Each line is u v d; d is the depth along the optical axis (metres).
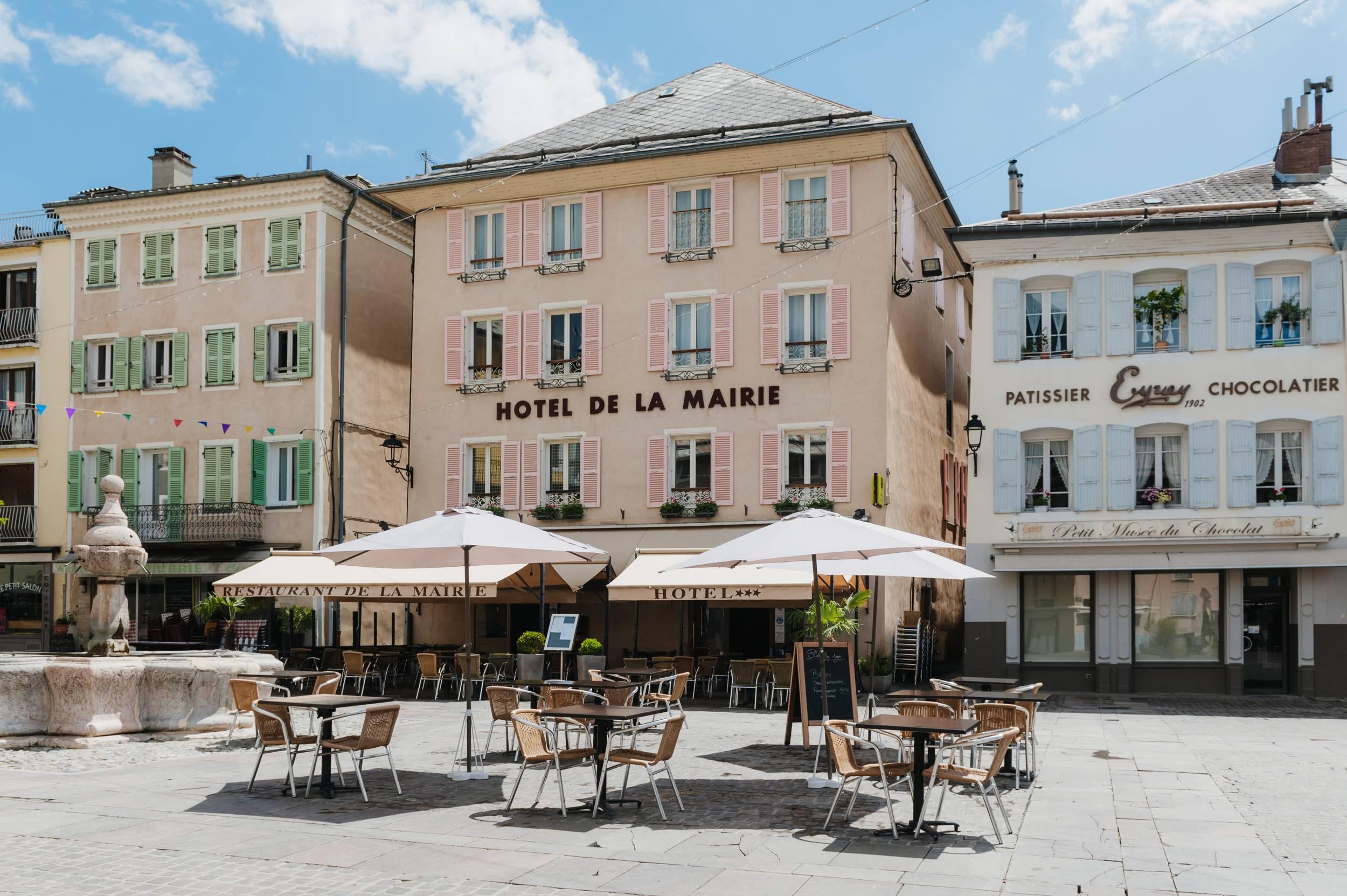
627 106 32.97
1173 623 25.12
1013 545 25.22
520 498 30.22
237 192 33.09
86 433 34.34
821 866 8.59
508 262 30.92
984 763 14.32
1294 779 13.05
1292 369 24.38
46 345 35.16
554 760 10.73
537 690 18.47
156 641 32.47
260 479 32.06
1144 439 25.36
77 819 10.17
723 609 28.42
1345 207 24.20
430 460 31.28
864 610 26.50
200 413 33.12
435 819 10.29
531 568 25.58
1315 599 24.17
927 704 11.58
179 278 33.75
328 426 32.16
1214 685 24.78
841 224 27.86
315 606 31.03
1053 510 25.45
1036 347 26.09
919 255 30.92
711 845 9.26
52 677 15.37
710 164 28.98
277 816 10.39
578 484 29.92
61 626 33.66
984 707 12.39
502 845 9.23
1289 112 27.64
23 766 13.44
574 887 7.98
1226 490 24.53
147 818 10.26
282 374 32.50
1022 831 9.95
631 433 29.27
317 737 11.51
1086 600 25.58
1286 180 27.27
